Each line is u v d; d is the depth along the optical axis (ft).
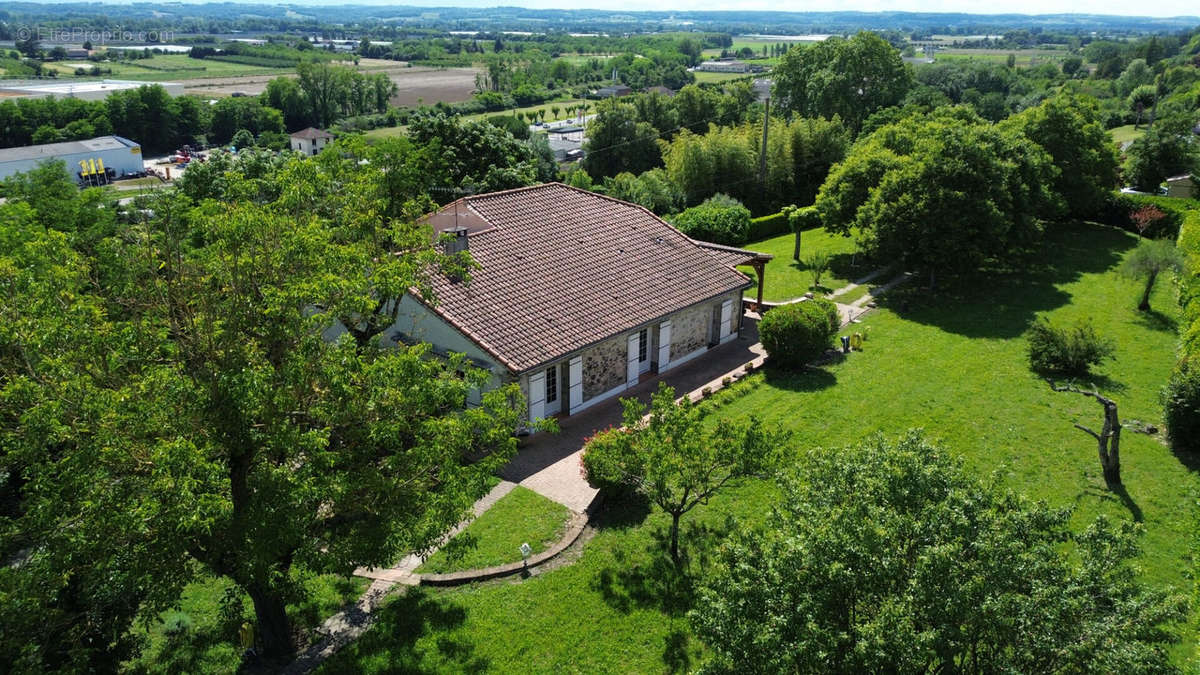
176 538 46.65
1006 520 40.91
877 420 96.78
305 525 49.60
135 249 57.98
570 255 110.42
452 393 57.52
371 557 52.80
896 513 41.04
